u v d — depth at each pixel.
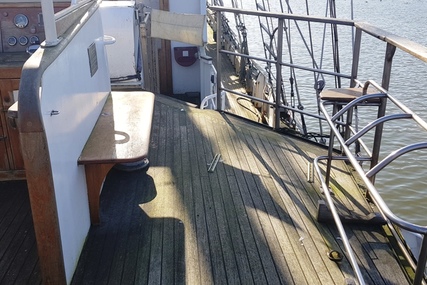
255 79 9.19
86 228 2.77
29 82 1.95
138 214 3.04
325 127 11.95
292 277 2.41
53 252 2.16
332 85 14.78
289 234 2.81
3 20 3.43
